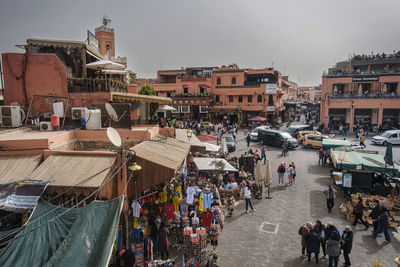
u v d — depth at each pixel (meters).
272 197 15.94
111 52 34.12
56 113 12.97
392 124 39.91
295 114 71.19
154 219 10.62
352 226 12.27
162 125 17.52
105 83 13.95
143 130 12.34
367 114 41.16
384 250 10.28
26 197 6.82
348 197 15.16
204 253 9.47
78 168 8.24
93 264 5.58
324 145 21.92
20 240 5.88
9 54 13.53
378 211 11.47
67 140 10.94
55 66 13.58
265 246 10.56
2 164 8.52
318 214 13.48
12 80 13.59
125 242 9.03
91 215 6.50
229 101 48.94
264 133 31.61
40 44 14.09
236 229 11.98
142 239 10.02
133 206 9.54
